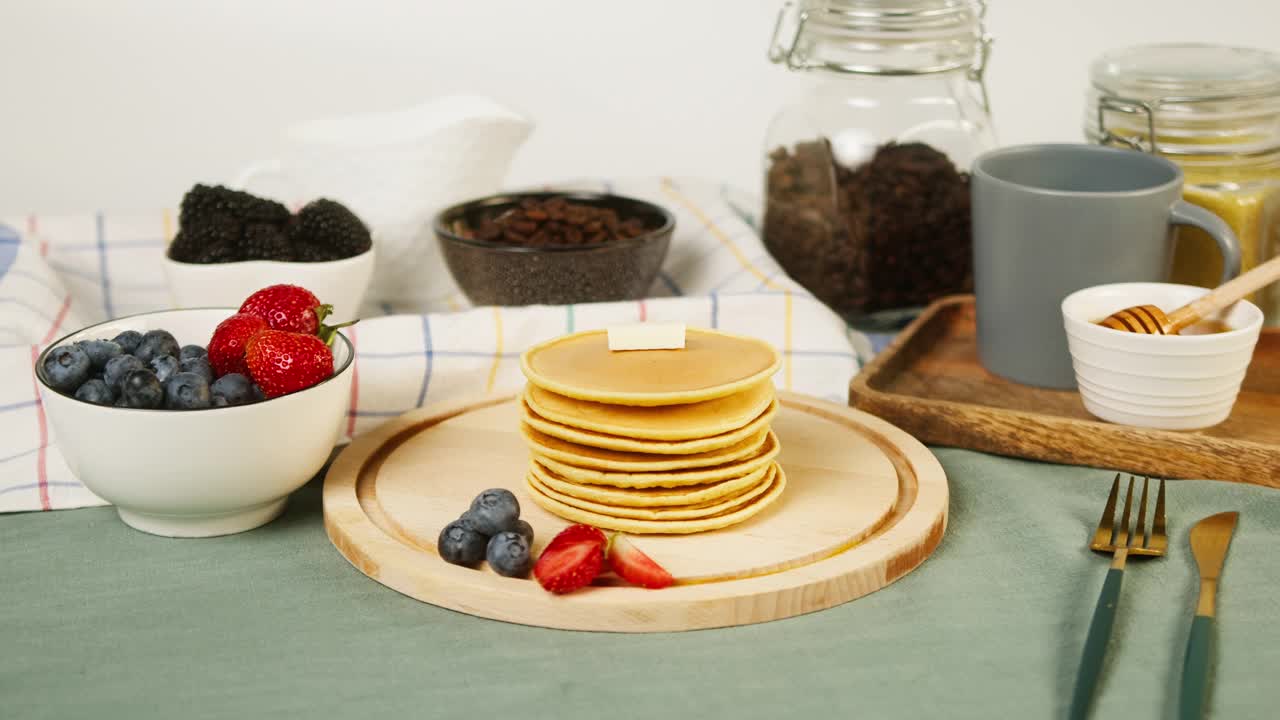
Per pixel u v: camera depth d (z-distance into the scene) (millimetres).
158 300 1378
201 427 1050
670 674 999
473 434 1165
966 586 1056
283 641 1020
